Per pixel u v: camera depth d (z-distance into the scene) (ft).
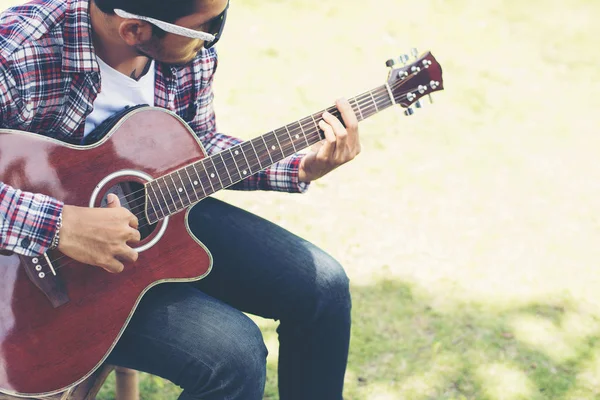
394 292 10.08
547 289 10.30
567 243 11.32
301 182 6.80
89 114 5.93
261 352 5.92
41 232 5.30
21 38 5.40
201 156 6.18
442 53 17.21
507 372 8.87
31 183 5.53
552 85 16.29
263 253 6.53
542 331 9.53
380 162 13.03
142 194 5.98
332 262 6.65
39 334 5.54
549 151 13.87
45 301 5.54
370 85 15.74
